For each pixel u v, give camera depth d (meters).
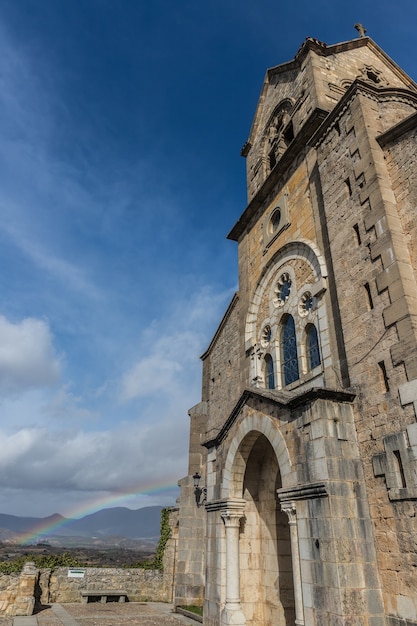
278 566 13.99
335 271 13.14
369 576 9.20
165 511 27.09
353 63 20.67
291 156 18.16
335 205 13.84
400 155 12.27
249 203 20.92
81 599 23.47
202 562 21.34
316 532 9.85
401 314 10.40
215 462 16.12
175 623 17.81
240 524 15.02
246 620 13.85
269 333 18.34
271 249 18.94
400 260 10.99
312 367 14.72
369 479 10.09
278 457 11.98
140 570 25.28
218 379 23.56
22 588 19.72
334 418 10.65
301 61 20.41
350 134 13.91
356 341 11.60
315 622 9.27
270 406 12.96
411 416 9.45
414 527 8.81
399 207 11.88
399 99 14.30
